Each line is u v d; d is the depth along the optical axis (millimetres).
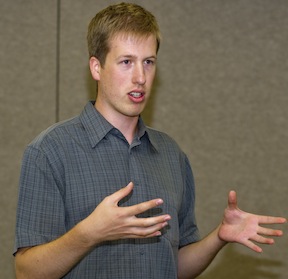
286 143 3893
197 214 3879
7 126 3775
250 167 3883
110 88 1881
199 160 3891
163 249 1938
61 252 1656
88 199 1855
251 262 3863
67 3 3844
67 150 1900
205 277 3865
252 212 3863
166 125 3879
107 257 1846
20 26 3807
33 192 1838
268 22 3879
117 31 1852
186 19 3873
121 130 2006
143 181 1973
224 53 3871
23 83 3795
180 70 3873
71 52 3834
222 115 3873
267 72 3863
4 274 3727
